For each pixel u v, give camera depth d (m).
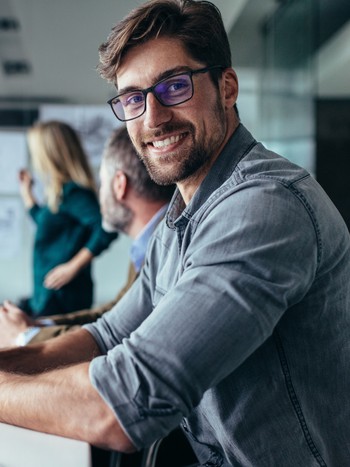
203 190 1.04
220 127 1.05
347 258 0.97
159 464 1.35
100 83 4.49
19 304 3.25
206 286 0.83
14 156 4.56
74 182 3.06
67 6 3.94
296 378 0.93
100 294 4.58
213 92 1.05
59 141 3.05
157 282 1.17
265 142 4.61
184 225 1.05
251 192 0.89
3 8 4.09
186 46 1.02
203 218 0.96
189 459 1.37
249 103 4.65
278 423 0.93
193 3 1.03
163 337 0.81
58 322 1.73
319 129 6.75
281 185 0.90
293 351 0.92
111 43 1.04
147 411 0.81
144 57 1.02
